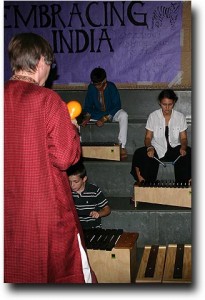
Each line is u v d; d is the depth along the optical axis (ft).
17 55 6.35
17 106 6.28
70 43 16.47
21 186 6.33
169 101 13.14
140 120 15.61
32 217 6.36
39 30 16.40
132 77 16.53
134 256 10.41
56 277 6.50
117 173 13.64
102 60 16.52
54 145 6.19
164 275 9.18
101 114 15.19
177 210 12.17
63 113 6.31
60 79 16.65
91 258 9.88
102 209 11.35
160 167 13.32
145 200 12.37
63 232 6.46
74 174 10.95
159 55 16.34
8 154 6.34
